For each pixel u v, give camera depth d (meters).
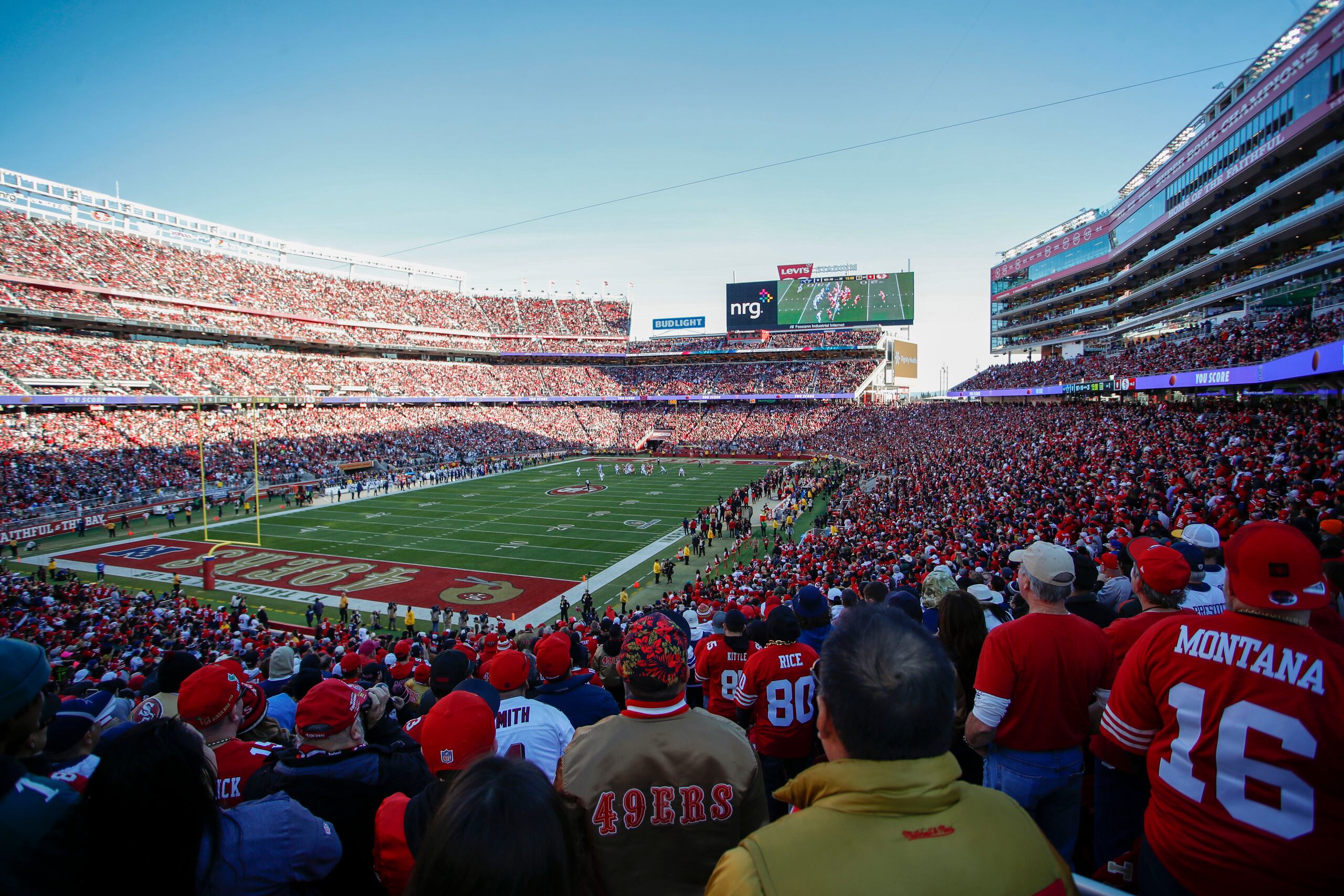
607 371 93.81
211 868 2.48
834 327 76.06
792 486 45.69
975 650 4.26
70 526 36.78
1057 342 68.62
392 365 76.25
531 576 28.89
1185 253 44.28
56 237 53.41
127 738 2.39
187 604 23.08
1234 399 32.19
